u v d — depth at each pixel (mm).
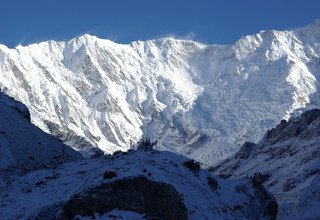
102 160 94125
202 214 77312
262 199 91812
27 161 119438
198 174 88938
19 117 143750
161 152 91812
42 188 86125
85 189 67625
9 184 93562
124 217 64062
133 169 75438
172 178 82812
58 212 67562
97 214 65188
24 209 79125
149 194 68938
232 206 86750
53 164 123000
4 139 121562
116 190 67812
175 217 69750
